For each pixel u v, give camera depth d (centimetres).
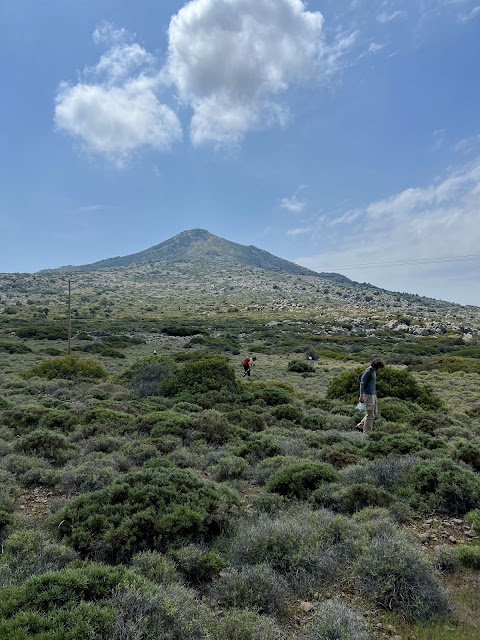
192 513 463
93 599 324
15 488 597
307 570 400
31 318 10069
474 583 389
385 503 573
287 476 630
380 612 347
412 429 1094
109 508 475
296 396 1867
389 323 11338
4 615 294
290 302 19038
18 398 1510
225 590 361
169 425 988
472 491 565
